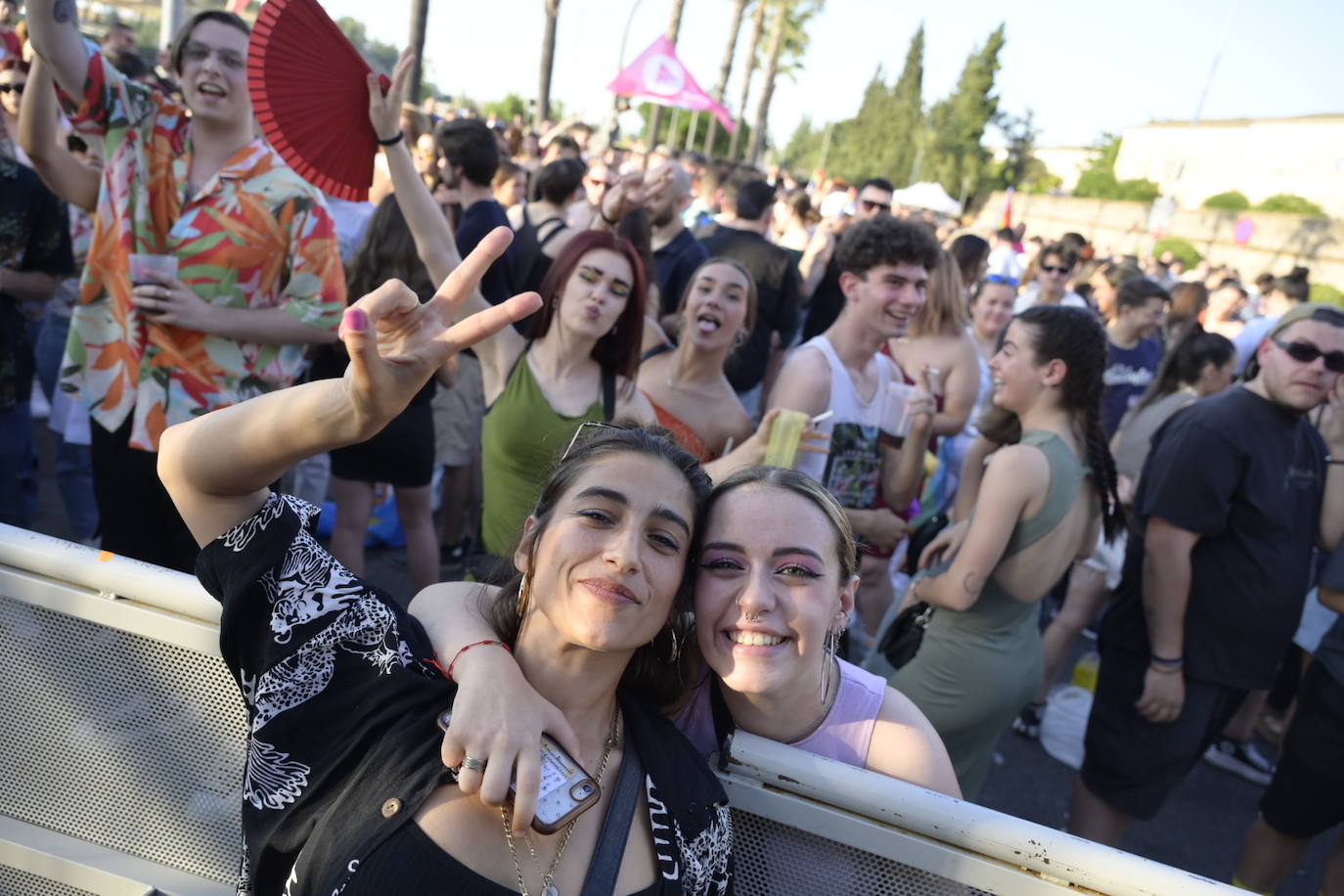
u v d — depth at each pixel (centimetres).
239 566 125
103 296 270
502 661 125
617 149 1681
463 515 484
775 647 129
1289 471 271
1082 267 1068
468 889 112
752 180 552
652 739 131
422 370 110
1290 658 446
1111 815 295
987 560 236
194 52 259
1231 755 432
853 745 142
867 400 326
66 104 257
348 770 123
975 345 446
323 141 230
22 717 147
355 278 365
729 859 130
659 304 480
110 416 271
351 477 366
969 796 263
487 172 481
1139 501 289
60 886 149
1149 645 280
